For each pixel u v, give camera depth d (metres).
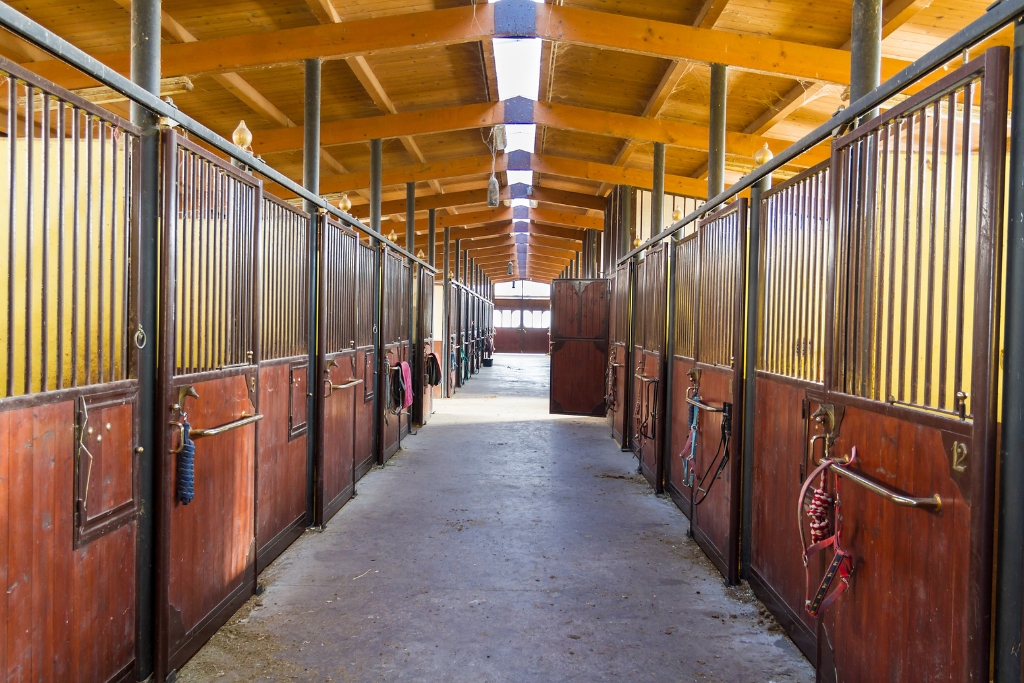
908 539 1.60
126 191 1.86
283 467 3.24
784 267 2.57
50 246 1.80
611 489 4.66
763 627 2.49
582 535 3.59
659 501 4.34
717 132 4.60
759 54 4.50
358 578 2.93
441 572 3.01
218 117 6.25
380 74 5.94
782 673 2.15
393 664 2.16
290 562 3.12
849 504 1.91
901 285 1.72
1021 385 1.25
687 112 6.43
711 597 2.77
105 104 4.88
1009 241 1.27
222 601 2.43
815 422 2.19
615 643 2.33
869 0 2.39
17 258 1.74
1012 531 1.27
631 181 8.37
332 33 4.53
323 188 8.69
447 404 9.99
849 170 1.97
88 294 1.70
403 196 10.98
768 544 2.65
